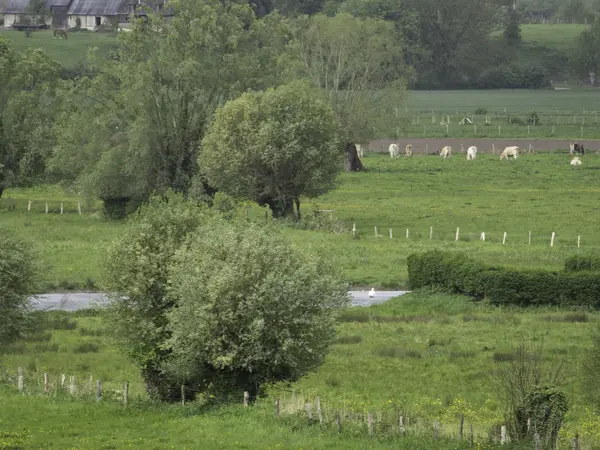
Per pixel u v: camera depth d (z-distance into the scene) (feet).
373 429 281.95
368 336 434.71
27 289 357.20
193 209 343.87
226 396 312.71
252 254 306.76
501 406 317.83
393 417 296.71
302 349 304.30
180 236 336.29
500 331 442.91
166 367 319.27
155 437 272.92
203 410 306.55
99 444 263.08
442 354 403.34
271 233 318.65
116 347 360.89
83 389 337.93
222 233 317.42
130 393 337.52
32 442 264.31
